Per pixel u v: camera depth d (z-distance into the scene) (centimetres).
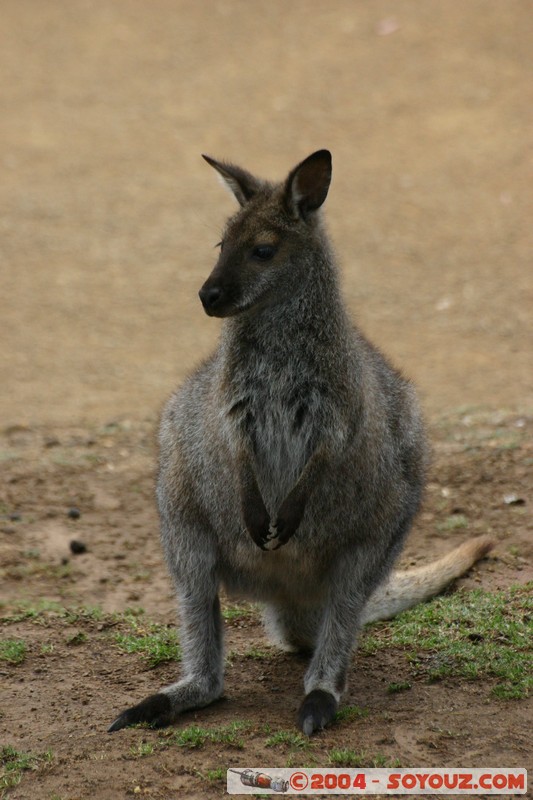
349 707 1356
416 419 1538
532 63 5772
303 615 1525
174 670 1538
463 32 6141
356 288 4094
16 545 2033
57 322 3916
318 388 1348
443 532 1942
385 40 6184
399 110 5528
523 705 1325
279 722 1338
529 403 2925
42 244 4575
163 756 1254
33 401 3177
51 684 1502
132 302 4084
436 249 4391
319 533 1391
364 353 1454
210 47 6353
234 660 1576
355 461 1370
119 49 6400
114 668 1551
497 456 2238
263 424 1375
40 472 2405
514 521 1950
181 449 1454
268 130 5438
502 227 4528
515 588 1664
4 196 4972
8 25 6706
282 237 1382
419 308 3919
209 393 1430
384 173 5022
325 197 1403
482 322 3766
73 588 1867
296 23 6519
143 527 2112
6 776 1234
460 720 1298
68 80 6091
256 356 1374
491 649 1476
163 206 4875
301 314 1370
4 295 4141
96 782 1209
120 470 2425
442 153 5141
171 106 5784
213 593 1448
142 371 3456
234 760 1234
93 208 4875
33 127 5625
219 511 1413
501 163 5003
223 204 4853
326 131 5400
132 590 1853
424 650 1509
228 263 1371
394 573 1670
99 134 5547
